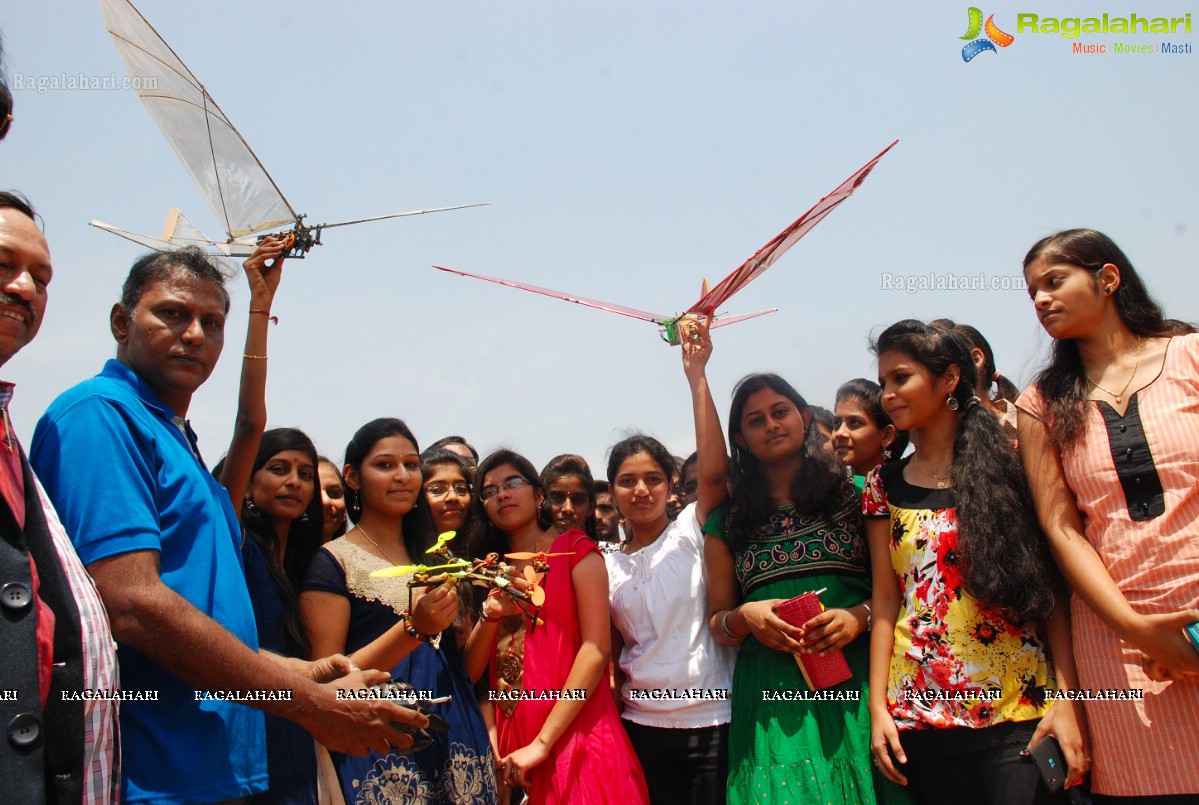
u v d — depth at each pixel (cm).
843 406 528
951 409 418
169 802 282
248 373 407
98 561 273
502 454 520
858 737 414
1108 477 354
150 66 382
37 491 263
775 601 430
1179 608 336
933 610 397
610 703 467
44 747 238
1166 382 356
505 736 477
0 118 282
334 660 340
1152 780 340
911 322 423
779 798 413
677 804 467
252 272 407
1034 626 391
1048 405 379
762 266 475
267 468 452
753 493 469
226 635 277
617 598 502
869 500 434
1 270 260
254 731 314
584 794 438
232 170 402
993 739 379
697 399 496
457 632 475
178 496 303
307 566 476
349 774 403
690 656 474
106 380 310
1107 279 372
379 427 466
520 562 500
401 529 477
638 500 508
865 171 432
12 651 234
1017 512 387
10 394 257
